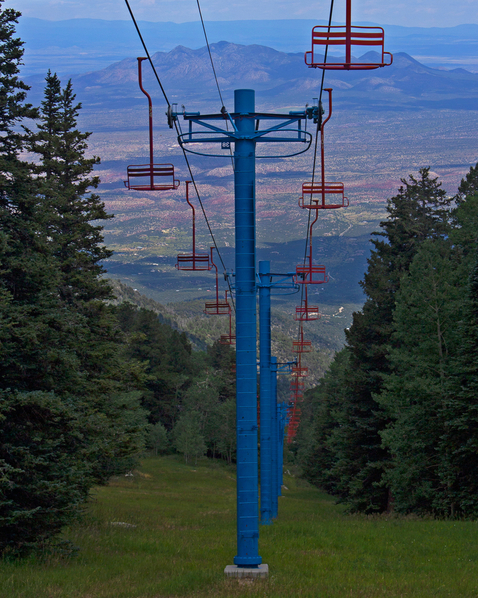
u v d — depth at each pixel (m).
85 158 32.75
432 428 30.09
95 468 26.70
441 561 15.30
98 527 22.69
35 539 15.36
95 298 30.88
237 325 13.09
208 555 16.52
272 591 11.27
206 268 20.02
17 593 10.88
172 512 38.16
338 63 9.15
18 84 20.20
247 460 13.05
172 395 106.94
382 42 9.13
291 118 12.84
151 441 97.44
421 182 52.56
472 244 41.66
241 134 12.70
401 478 31.83
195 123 12.85
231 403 108.25
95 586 11.91
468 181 60.31
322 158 13.23
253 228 13.02
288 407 55.28
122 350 29.81
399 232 47.69
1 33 20.03
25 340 15.04
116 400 29.28
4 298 15.44
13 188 18.55
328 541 18.77
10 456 14.84
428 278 33.31
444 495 29.44
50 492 15.00
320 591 11.32
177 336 126.94
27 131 20.36
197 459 100.62
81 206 32.06
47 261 17.94
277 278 28.39
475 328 26.70
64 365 16.38
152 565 14.55
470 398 26.64
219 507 48.06
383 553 16.52
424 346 32.62
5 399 14.84
